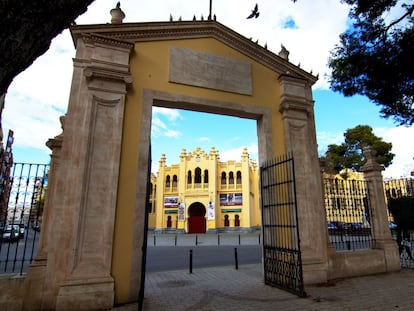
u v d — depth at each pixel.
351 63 6.92
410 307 5.39
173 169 44.53
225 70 8.05
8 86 1.85
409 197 9.59
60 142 6.52
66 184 5.89
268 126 8.21
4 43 1.64
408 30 6.28
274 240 7.47
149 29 7.33
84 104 6.37
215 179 41.78
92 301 5.39
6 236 13.81
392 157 26.91
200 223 41.06
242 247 19.28
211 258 13.75
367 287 6.96
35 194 6.03
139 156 6.63
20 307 5.19
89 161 6.06
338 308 5.39
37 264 5.55
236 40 8.38
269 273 7.42
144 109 6.91
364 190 9.62
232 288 7.09
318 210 8.01
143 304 5.76
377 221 9.27
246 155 42.66
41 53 1.95
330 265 7.90
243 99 8.10
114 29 6.96
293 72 9.05
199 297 6.30
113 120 6.49
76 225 5.66
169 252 16.64
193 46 7.88
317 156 8.59
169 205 42.97
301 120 8.55
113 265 5.84
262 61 8.70
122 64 6.74
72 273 5.45
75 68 6.51
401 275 8.33
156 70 7.26
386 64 6.46
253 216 44.00
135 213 6.29
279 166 7.95
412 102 6.93
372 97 7.23
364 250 8.75
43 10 1.71
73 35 6.69
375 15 6.55
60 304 5.19
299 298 6.06
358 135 27.50
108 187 6.12
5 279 5.24
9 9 1.57
